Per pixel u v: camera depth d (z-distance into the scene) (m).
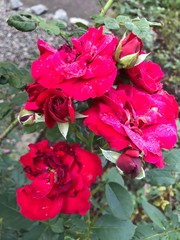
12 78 0.35
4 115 0.41
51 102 0.28
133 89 0.29
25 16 0.35
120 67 0.29
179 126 0.37
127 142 0.27
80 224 0.37
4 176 0.46
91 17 0.36
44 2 1.22
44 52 0.30
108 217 0.36
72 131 0.36
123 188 0.37
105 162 0.40
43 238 0.36
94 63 0.28
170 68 1.03
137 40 0.29
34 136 0.79
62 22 0.38
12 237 0.42
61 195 0.29
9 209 0.36
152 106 0.30
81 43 0.29
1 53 1.00
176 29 1.11
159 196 0.78
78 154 0.30
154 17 1.10
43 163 0.30
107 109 0.28
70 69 0.27
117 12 1.00
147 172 0.38
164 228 0.38
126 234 0.35
